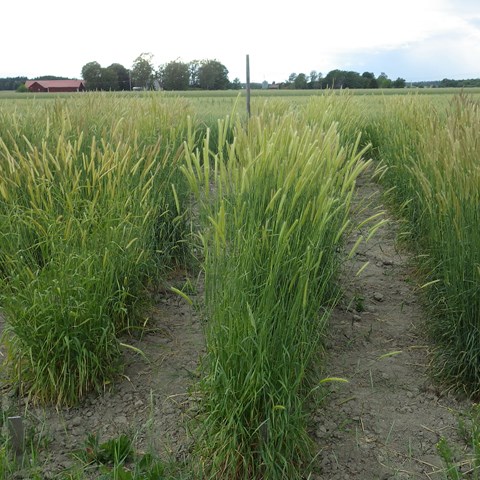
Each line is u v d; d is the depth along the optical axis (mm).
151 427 3152
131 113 6488
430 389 3637
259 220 2756
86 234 3723
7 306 3484
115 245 3859
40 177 4195
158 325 4375
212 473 2807
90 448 3033
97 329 3557
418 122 7262
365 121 10992
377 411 3445
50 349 3346
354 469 2988
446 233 3695
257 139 3176
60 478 2820
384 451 3119
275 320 2703
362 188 8359
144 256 4281
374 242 6223
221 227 2650
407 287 5094
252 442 2826
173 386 3627
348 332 4305
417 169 4543
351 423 3326
